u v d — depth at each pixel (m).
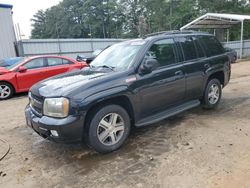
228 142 4.06
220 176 3.13
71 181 3.26
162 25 42.41
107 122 3.91
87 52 22.77
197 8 39.31
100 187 3.08
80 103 3.52
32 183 3.28
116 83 3.92
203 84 5.45
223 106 6.14
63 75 4.55
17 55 18.83
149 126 4.99
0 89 8.83
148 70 4.26
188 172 3.26
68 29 72.50
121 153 3.93
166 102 4.70
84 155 3.96
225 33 31.34
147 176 3.24
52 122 3.51
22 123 5.85
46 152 4.16
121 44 5.12
